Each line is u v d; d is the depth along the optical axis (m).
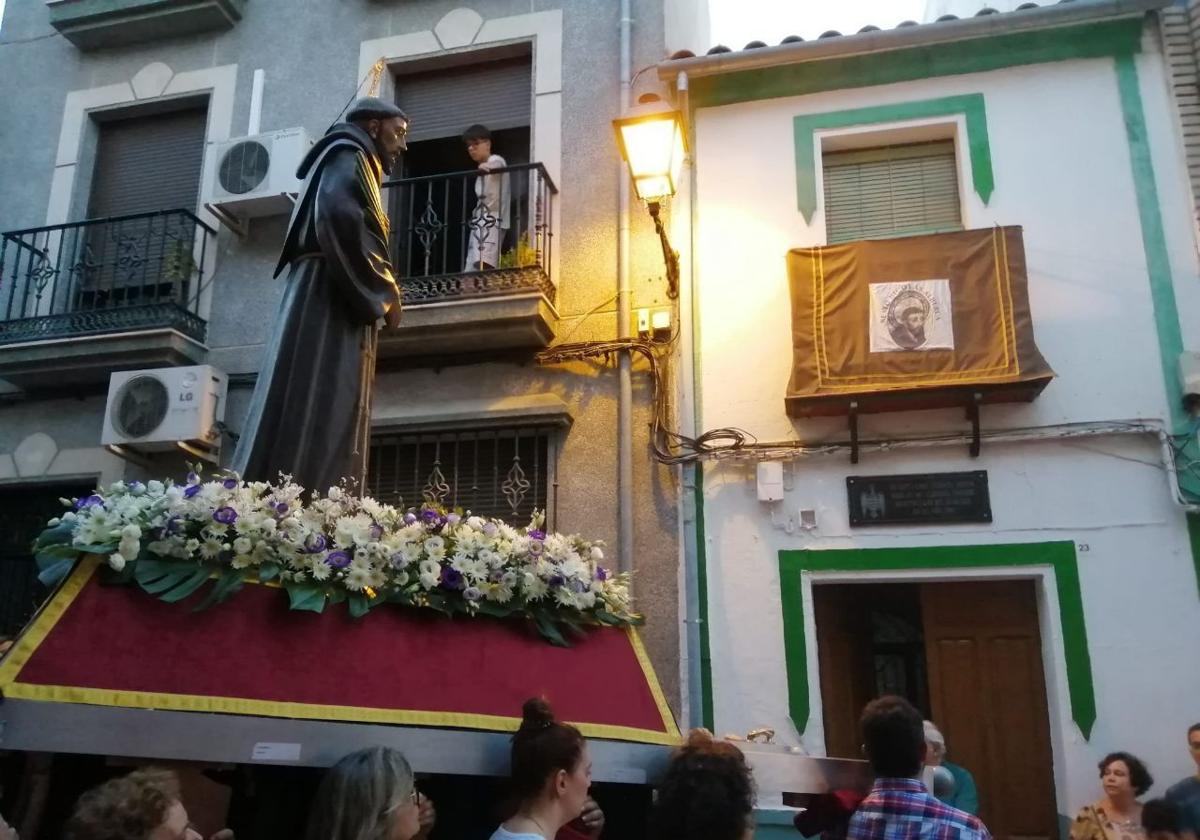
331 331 3.35
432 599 2.62
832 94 7.00
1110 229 6.36
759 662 6.10
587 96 7.46
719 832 2.35
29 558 7.55
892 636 7.39
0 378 7.67
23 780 2.43
